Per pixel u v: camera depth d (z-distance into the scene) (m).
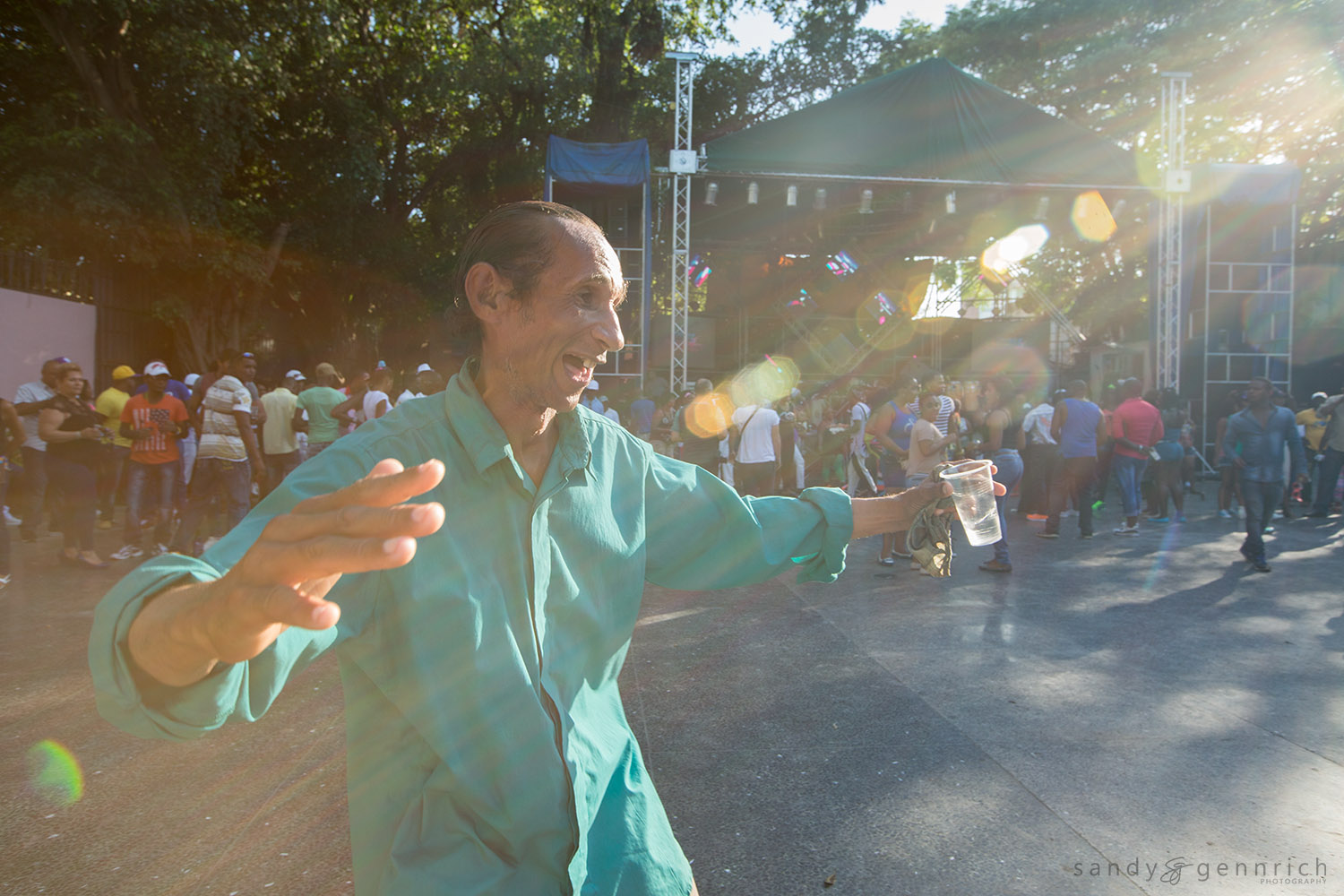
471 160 21.02
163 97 13.45
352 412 8.69
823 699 3.95
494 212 1.05
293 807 2.89
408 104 20.11
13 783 3.06
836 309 23.28
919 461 7.02
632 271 15.32
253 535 0.83
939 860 2.57
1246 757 3.28
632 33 19.95
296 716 3.73
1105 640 4.93
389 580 0.92
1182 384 15.59
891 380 22.14
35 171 11.90
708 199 14.45
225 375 6.70
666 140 22.70
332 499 0.60
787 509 1.29
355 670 0.99
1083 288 23.62
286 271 18.03
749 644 4.88
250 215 15.36
